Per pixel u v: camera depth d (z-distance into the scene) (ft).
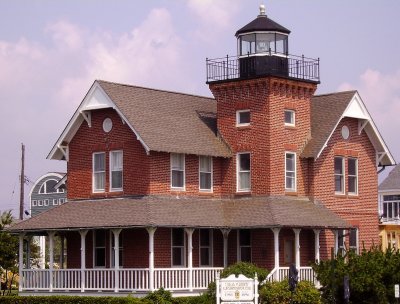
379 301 150.92
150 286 155.63
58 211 174.19
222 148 177.78
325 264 154.51
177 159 171.32
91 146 176.04
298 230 166.71
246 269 155.53
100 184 174.60
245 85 176.04
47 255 271.69
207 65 181.47
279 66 176.35
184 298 151.94
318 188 179.22
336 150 183.93
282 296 148.97
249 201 173.37
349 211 185.88
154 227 156.15
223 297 128.67
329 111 183.62
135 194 168.35
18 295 171.22
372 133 190.80
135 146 168.96
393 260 154.61
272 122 173.17
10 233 183.93
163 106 178.29
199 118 182.50
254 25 176.55
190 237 161.68
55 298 158.40
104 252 172.65
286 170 175.52
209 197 175.63
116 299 150.61
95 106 172.55
